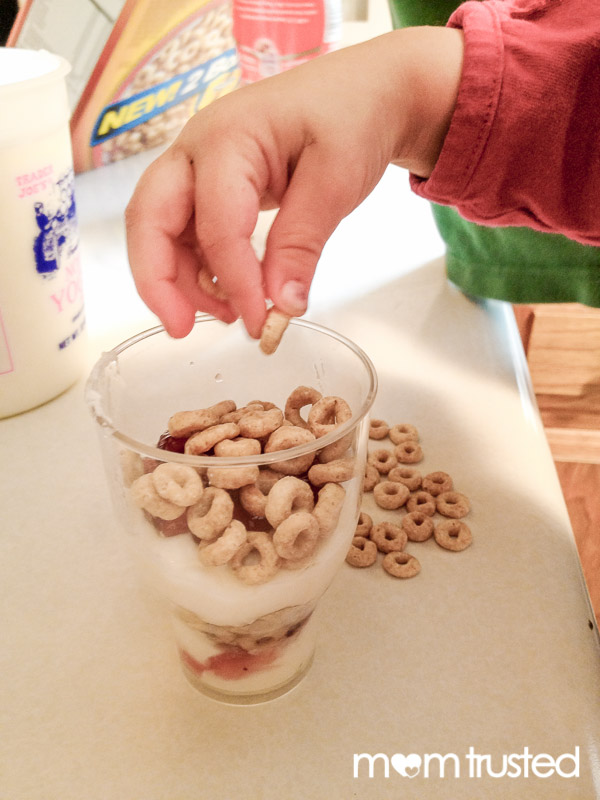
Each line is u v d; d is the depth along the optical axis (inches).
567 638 8.5
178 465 6.3
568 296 14.9
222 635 7.3
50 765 7.2
